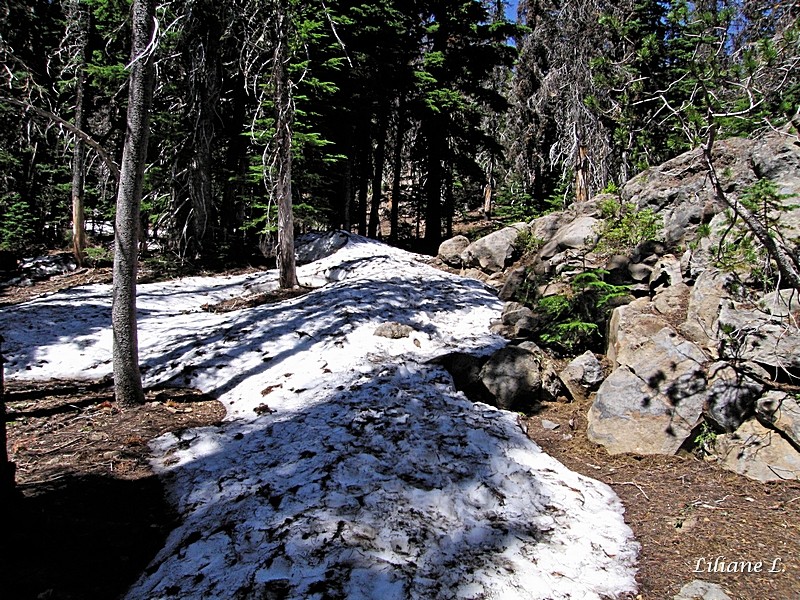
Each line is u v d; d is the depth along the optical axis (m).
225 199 15.93
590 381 6.19
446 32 19.31
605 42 13.48
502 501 3.97
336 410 5.54
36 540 3.44
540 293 9.23
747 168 7.62
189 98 13.64
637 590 3.12
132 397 6.15
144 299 11.34
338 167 18.14
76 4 13.77
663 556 3.44
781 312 5.07
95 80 14.46
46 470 4.54
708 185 8.16
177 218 14.79
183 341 8.35
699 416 4.87
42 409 6.01
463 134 19.45
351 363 7.01
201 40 12.72
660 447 4.89
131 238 5.91
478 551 3.37
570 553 3.44
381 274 12.11
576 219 10.88
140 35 5.61
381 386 6.16
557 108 16.52
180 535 3.58
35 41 14.95
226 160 16.05
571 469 4.78
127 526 3.74
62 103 15.96
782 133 4.12
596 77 6.38
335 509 3.68
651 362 5.36
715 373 4.96
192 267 14.43
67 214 19.53
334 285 11.50
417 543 3.38
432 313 9.43
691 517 3.87
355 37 16.27
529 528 3.68
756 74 4.14
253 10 10.63
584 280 7.53
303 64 11.69
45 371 7.39
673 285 6.86
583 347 7.29
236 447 4.96
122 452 4.92
